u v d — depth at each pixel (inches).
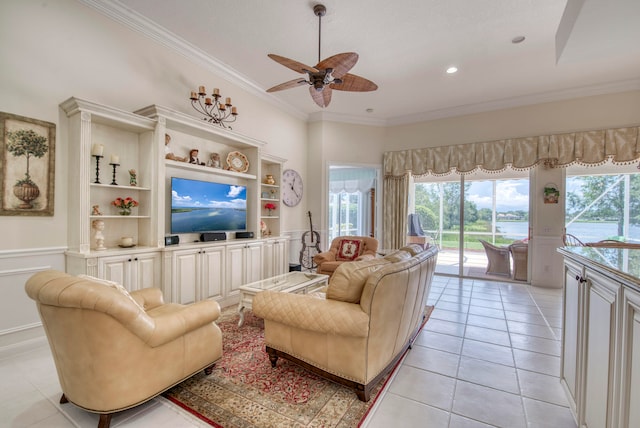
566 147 181.2
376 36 131.6
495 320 129.8
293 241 221.3
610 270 48.1
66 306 55.9
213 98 155.8
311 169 231.9
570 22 89.4
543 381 81.8
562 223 186.5
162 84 132.6
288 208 216.8
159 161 119.7
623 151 168.4
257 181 171.6
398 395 75.3
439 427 63.4
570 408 68.4
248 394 74.9
